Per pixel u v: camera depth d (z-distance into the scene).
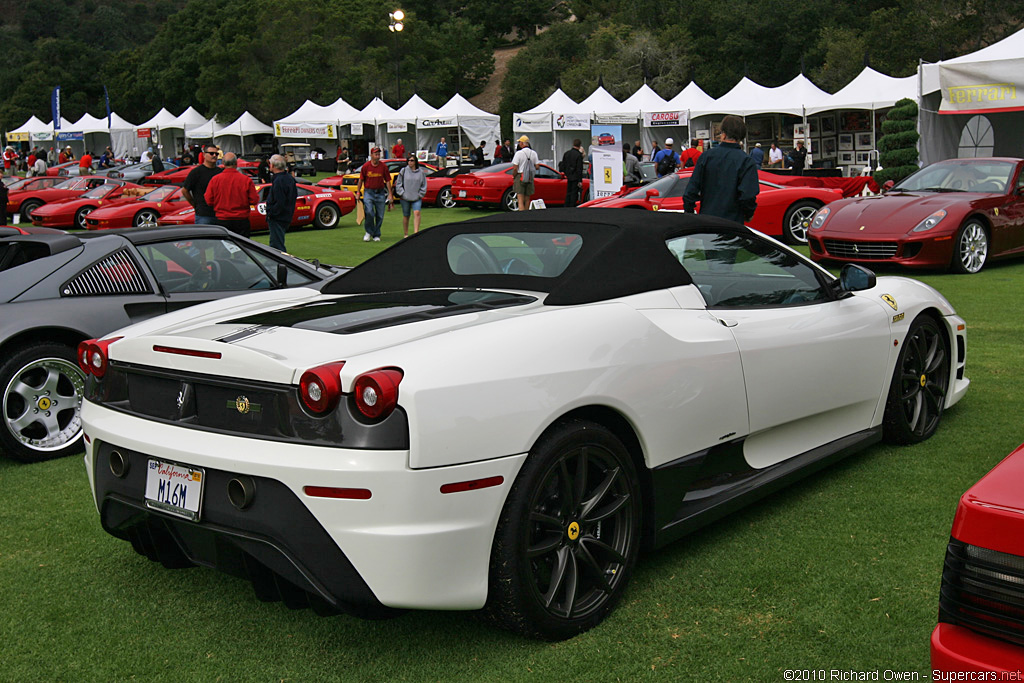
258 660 2.48
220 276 5.07
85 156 35.00
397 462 2.16
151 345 2.58
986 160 10.43
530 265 3.04
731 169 6.70
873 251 9.46
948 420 4.55
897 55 55.19
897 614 2.59
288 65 70.62
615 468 2.63
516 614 2.41
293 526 2.22
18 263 4.62
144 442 2.51
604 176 18.09
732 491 3.12
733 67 71.12
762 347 3.17
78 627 2.70
